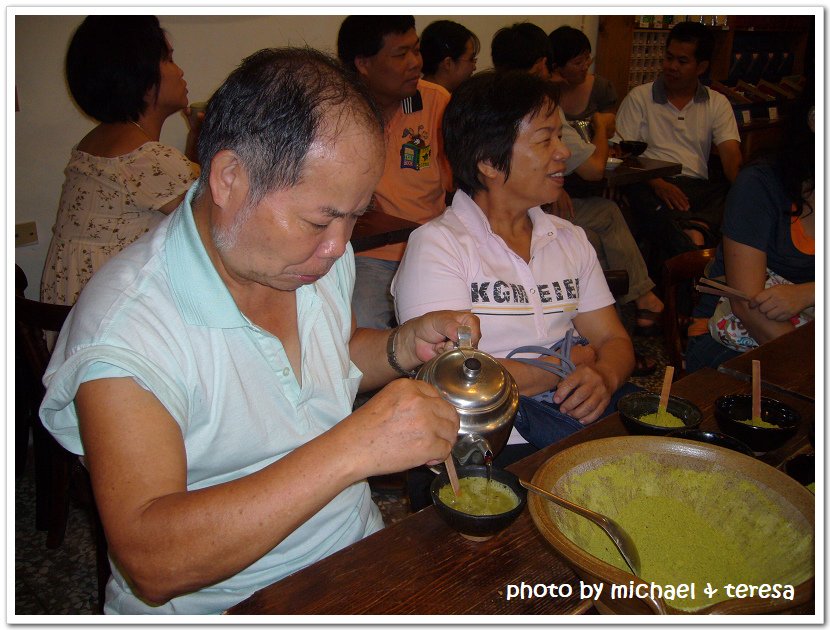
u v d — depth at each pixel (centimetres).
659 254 360
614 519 91
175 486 76
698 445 94
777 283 183
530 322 151
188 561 70
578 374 138
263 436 92
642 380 300
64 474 194
